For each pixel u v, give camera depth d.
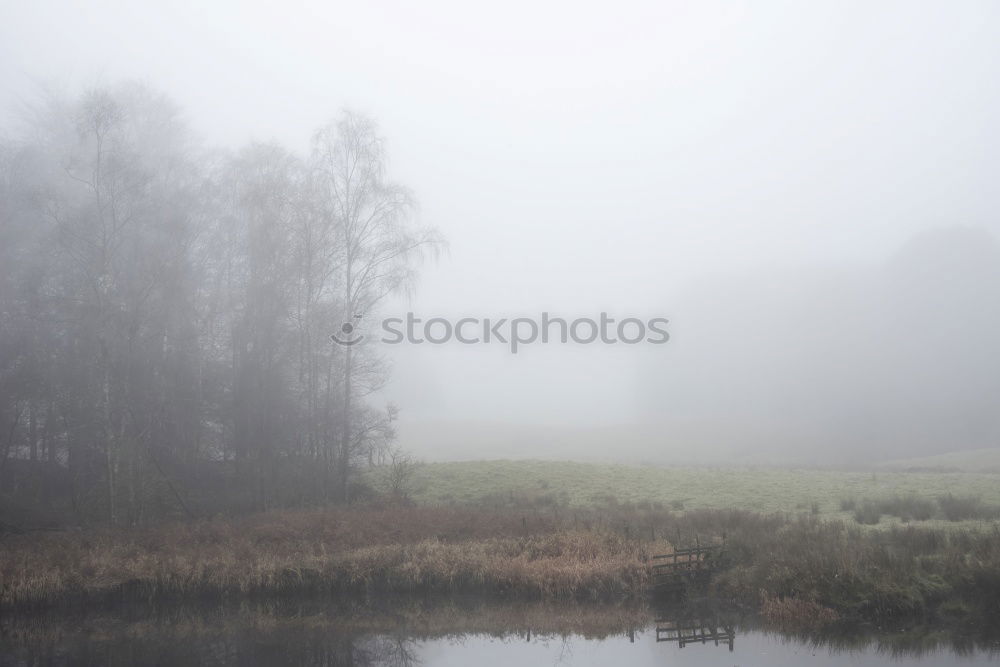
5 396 26.17
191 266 29.92
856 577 17.75
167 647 17.02
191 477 30.14
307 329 29.69
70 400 26.53
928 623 16.67
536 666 15.47
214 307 30.89
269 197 29.59
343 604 20.22
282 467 30.06
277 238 29.34
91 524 24.97
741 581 19.31
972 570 17.41
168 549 22.17
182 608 19.98
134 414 25.72
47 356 26.94
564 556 21.66
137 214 26.17
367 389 32.06
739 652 15.77
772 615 17.64
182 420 29.16
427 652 16.66
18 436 29.70
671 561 20.81
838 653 15.37
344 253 30.64
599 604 19.81
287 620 19.06
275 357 29.81
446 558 21.64
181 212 28.22
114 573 20.77
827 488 30.16
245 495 29.20
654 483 33.28
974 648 15.23
